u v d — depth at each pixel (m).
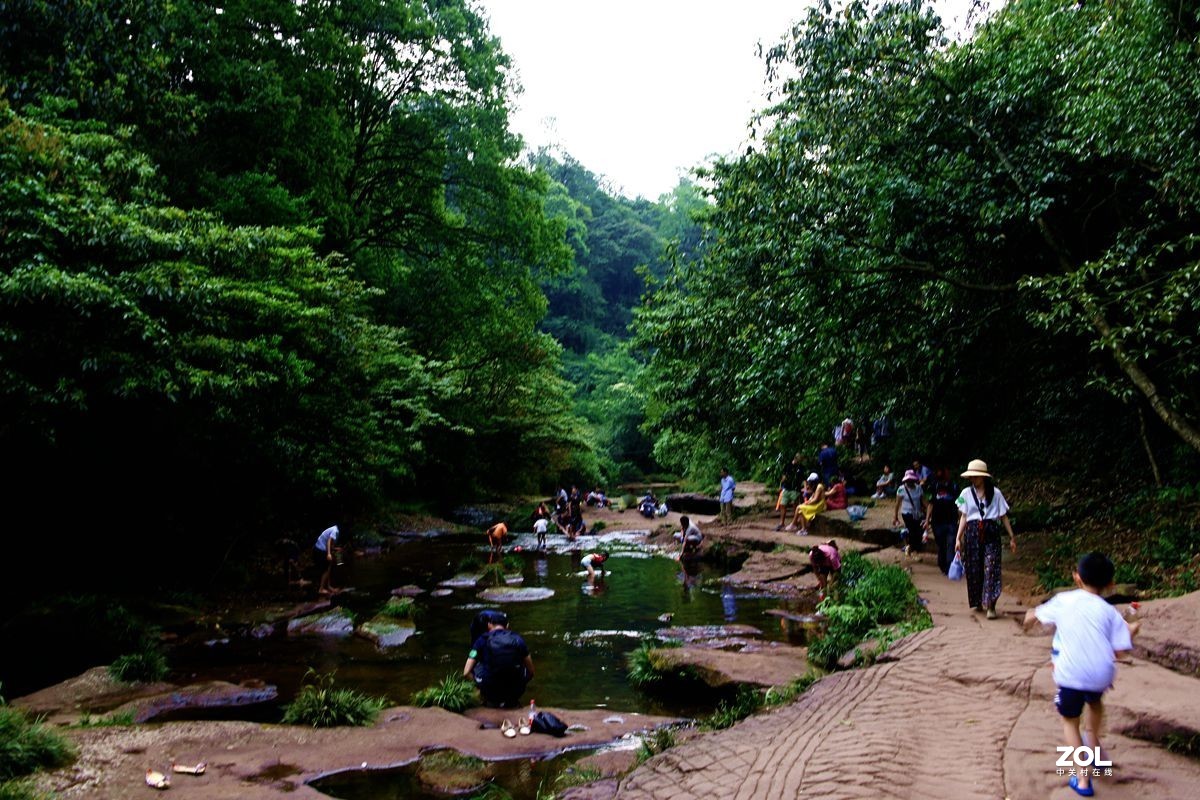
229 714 7.19
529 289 27.77
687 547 17.39
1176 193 8.59
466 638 10.43
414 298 26.70
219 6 18.30
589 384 58.88
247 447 12.94
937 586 10.65
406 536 22.59
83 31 12.13
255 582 14.61
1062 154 10.39
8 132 9.20
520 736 6.42
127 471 11.70
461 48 24.39
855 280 12.74
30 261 8.55
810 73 12.16
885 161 12.31
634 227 80.50
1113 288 9.77
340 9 21.39
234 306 11.24
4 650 8.80
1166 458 12.66
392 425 21.23
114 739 5.88
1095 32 9.80
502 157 26.16
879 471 20.67
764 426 14.02
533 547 21.00
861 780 4.23
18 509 10.77
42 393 8.66
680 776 4.74
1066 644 4.16
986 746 4.67
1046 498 14.42
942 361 13.39
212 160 16.81
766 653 8.92
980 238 11.55
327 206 19.41
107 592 11.61
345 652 9.70
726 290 13.45
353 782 5.42
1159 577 8.82
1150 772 4.07
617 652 9.68
